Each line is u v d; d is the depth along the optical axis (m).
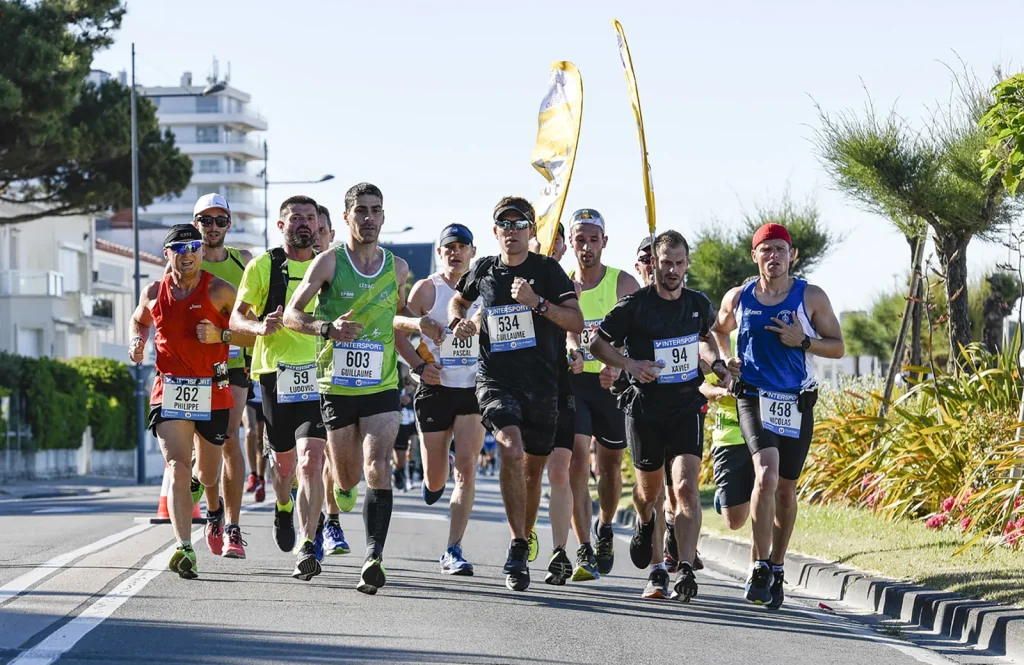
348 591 21.92
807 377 22.39
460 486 25.03
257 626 18.28
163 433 22.42
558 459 23.53
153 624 18.25
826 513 35.00
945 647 19.58
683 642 18.53
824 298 22.33
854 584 24.42
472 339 24.89
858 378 44.09
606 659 17.02
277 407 24.70
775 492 22.22
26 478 96.12
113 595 20.72
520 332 22.14
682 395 22.47
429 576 24.73
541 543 35.59
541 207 26.83
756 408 22.33
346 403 21.53
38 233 136.50
